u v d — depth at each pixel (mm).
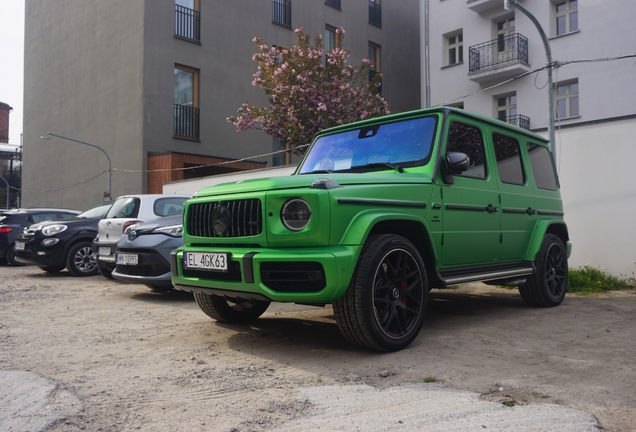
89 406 2848
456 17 20406
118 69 19062
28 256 9961
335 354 3885
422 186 4277
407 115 4863
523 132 5965
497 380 3240
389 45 25219
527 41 18344
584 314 5516
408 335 3984
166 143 18234
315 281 3553
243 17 20266
